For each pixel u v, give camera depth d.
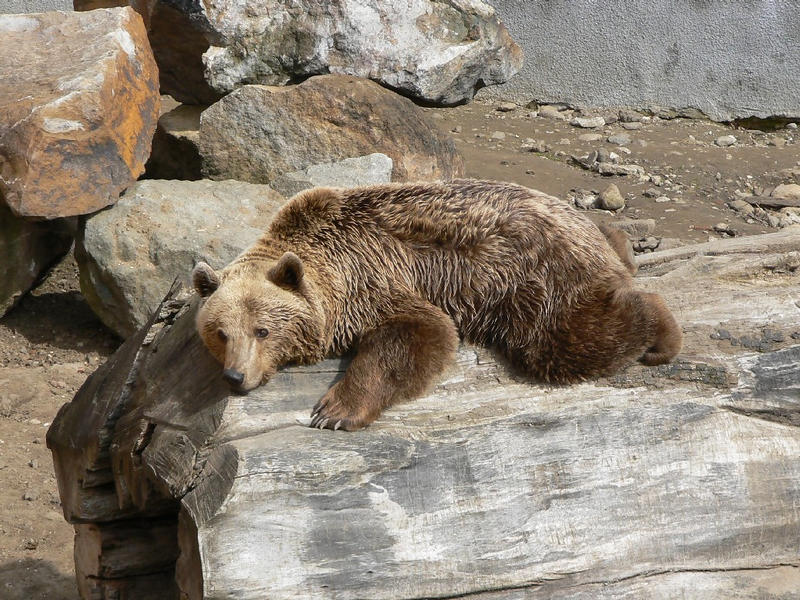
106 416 8.54
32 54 16.39
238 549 6.75
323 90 17.59
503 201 8.41
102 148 15.19
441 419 7.61
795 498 8.09
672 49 24.34
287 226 8.50
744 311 8.95
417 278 8.27
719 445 8.02
